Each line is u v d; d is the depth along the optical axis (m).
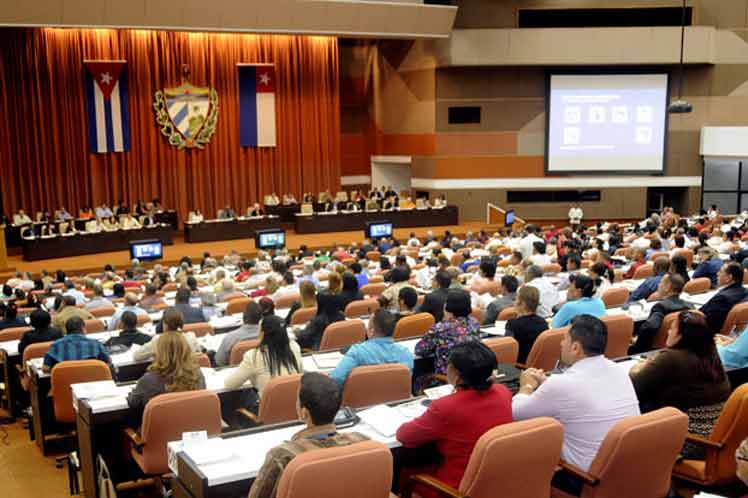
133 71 23.88
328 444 3.27
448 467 3.79
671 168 26.25
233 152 25.73
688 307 7.13
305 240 23.50
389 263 14.05
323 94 26.95
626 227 20.66
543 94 26.33
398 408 4.48
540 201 27.03
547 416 4.01
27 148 22.69
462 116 26.45
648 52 24.92
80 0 19.52
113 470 5.70
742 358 5.40
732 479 4.25
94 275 17.67
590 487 3.79
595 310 6.93
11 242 21.73
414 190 27.75
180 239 24.05
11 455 7.15
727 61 25.48
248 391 5.91
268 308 7.10
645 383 4.58
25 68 22.48
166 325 5.40
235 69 25.33
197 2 20.73
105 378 6.52
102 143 23.50
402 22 23.28
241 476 3.73
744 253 11.36
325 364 6.00
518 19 25.77
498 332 6.93
